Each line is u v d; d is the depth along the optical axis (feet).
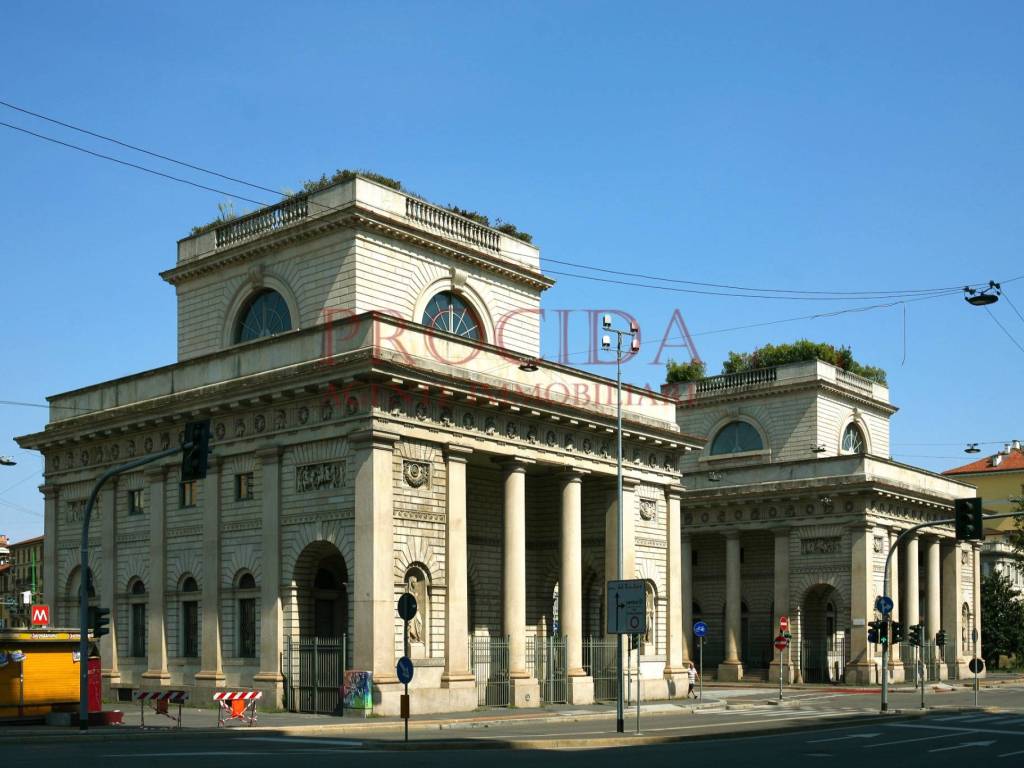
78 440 160.97
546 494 162.71
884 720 138.62
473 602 147.64
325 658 125.49
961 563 256.32
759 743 103.04
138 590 153.17
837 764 82.74
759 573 235.20
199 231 164.96
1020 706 166.61
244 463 137.28
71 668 120.06
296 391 128.77
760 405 245.65
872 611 214.07
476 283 157.58
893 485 218.38
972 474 361.51
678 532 172.96
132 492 155.12
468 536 147.84
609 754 89.71
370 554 121.08
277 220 151.64
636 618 107.24
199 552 142.00
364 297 141.18
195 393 140.87
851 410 249.14
